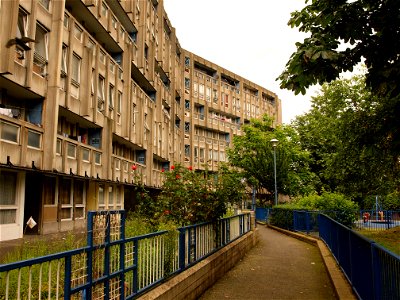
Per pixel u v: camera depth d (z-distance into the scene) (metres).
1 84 15.59
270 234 22.31
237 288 8.38
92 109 22.59
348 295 7.00
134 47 32.66
